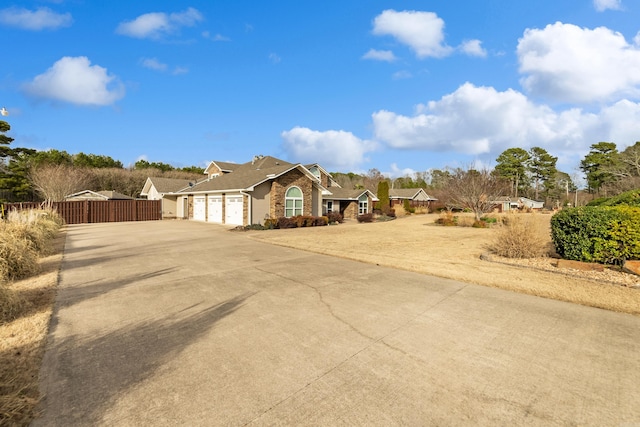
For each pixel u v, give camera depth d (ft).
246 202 70.90
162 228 68.64
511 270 26.71
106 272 26.61
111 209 91.45
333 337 14.01
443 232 60.95
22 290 21.21
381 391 10.09
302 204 79.10
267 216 73.46
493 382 10.64
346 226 76.23
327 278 24.53
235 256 34.32
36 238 34.71
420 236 53.83
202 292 20.77
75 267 28.60
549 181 215.31
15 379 10.66
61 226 72.02
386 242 45.50
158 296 19.93
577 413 9.12
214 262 30.94
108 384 10.46
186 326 15.23
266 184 73.26
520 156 214.48
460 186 84.84
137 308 17.75
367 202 113.09
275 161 112.88
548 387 10.39
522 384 10.54
